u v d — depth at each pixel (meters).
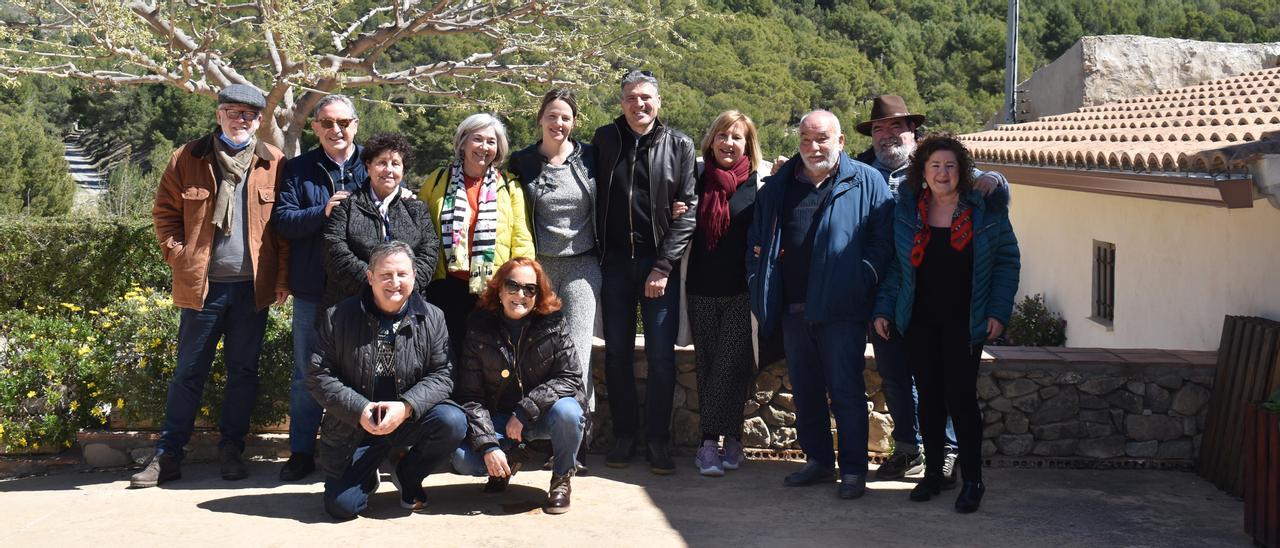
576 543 4.23
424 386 4.51
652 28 14.46
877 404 5.72
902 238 4.66
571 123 5.16
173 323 6.00
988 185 4.52
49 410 5.98
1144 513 4.72
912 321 4.71
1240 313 6.00
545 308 4.67
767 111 38.03
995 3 64.19
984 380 5.58
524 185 5.20
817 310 4.80
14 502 4.90
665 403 5.34
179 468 5.27
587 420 5.10
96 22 11.86
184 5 13.01
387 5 17.41
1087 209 9.05
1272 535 4.10
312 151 5.16
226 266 5.10
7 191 27.97
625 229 5.16
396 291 4.45
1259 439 4.20
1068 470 5.50
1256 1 58.16
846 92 45.75
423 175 29.70
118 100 40.81
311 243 5.06
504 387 4.71
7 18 12.94
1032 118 14.62
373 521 4.52
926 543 4.27
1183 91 9.91
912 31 59.28
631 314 5.32
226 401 5.32
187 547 4.14
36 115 43.09
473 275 5.02
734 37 43.66
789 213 4.95
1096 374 5.54
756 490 5.07
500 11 14.52
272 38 13.89
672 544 4.23
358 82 14.18
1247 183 4.40
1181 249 6.98
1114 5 60.09
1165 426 5.54
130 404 5.80
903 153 5.55
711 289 5.25
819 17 58.06
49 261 8.21
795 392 5.11
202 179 5.02
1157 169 5.23
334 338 4.51
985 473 5.44
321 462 4.62
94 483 5.32
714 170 5.21
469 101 14.81
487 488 4.98
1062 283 9.77
